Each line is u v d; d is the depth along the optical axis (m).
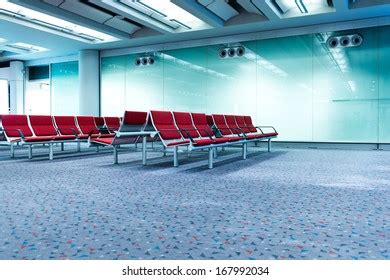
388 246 1.87
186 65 11.37
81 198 3.07
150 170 4.89
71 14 8.34
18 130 6.02
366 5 7.89
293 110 10.01
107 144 5.42
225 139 5.55
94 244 1.92
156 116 5.11
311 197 3.09
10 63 14.07
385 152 8.09
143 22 8.78
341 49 9.34
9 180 4.04
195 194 3.23
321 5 8.34
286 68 10.01
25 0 7.19
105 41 11.01
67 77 13.61
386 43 8.89
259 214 2.52
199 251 1.82
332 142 9.60
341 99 9.45
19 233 2.11
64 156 7.14
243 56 10.52
